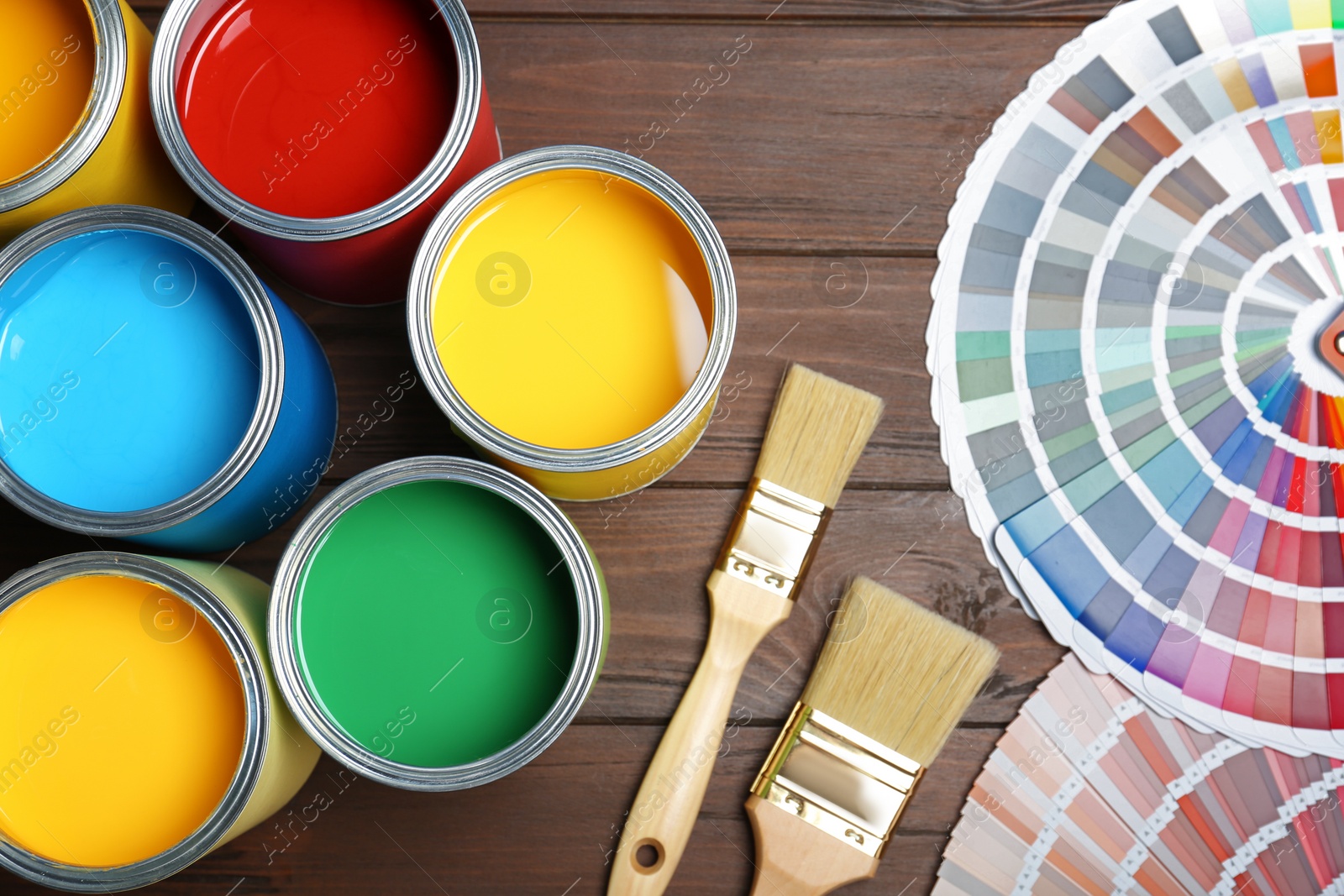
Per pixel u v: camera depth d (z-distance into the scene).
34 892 0.82
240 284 0.69
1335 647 0.85
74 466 0.72
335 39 0.77
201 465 0.73
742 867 0.83
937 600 0.86
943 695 0.79
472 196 0.71
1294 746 0.84
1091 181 0.90
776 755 0.81
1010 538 0.87
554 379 0.74
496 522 0.74
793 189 0.90
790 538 0.82
